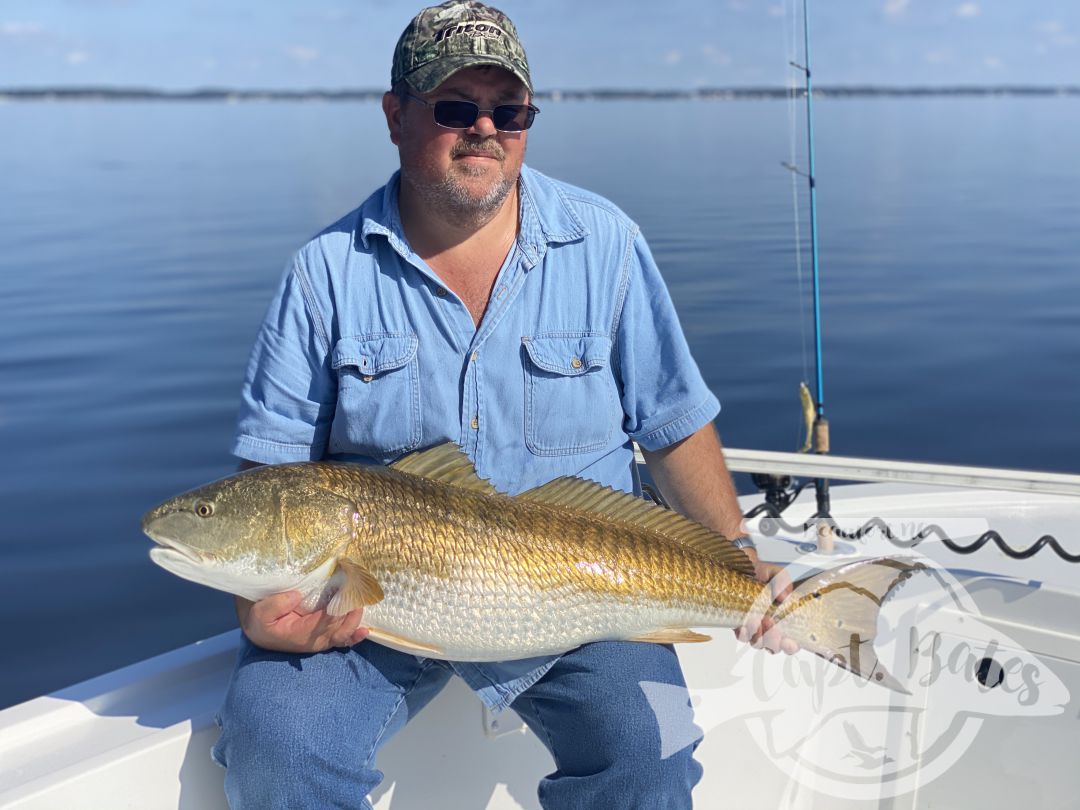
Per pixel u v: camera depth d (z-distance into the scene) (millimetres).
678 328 2545
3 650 5438
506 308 2404
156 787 2201
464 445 2418
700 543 2359
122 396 9555
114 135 75000
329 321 2418
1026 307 11484
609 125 64188
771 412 8008
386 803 2486
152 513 2150
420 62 2291
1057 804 2520
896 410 8133
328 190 29500
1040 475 2697
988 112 76062
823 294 12102
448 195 2314
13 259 18016
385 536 2143
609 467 2523
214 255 17750
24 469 7812
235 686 2174
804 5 3340
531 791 2674
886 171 29266
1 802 1995
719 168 27953
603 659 2266
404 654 2305
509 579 2188
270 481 2137
